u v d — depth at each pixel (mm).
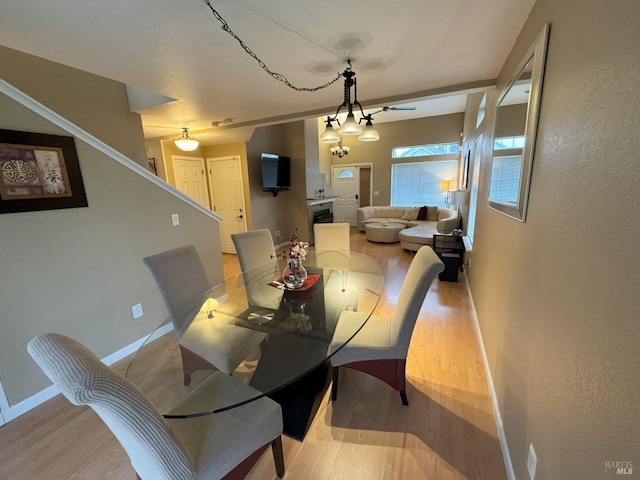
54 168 1886
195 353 1603
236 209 5664
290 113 3504
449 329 2602
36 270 1835
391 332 1763
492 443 1482
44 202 1845
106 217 2209
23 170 1743
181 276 2057
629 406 563
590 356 715
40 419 1723
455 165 7324
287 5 1395
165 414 1133
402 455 1429
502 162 1861
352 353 1671
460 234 4449
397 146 7840
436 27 1623
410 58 2025
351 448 1471
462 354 2229
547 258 1040
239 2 1355
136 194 2424
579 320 781
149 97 3080
